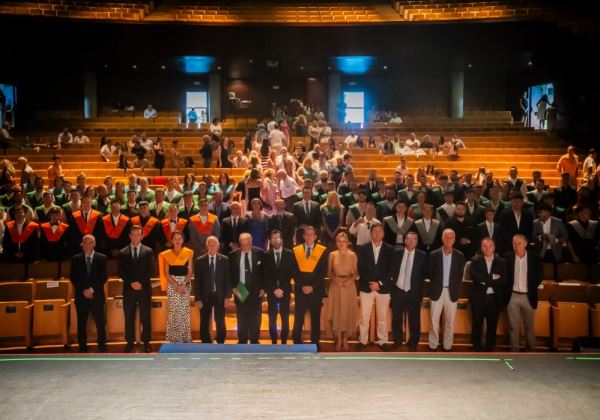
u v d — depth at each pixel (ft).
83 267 28.99
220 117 88.74
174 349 23.84
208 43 74.64
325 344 30.94
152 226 35.22
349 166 46.83
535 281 29.07
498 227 34.12
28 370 20.99
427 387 19.34
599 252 35.35
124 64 81.15
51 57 76.33
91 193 38.93
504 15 73.87
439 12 76.59
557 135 67.31
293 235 34.24
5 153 60.90
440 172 46.65
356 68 85.05
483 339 30.94
